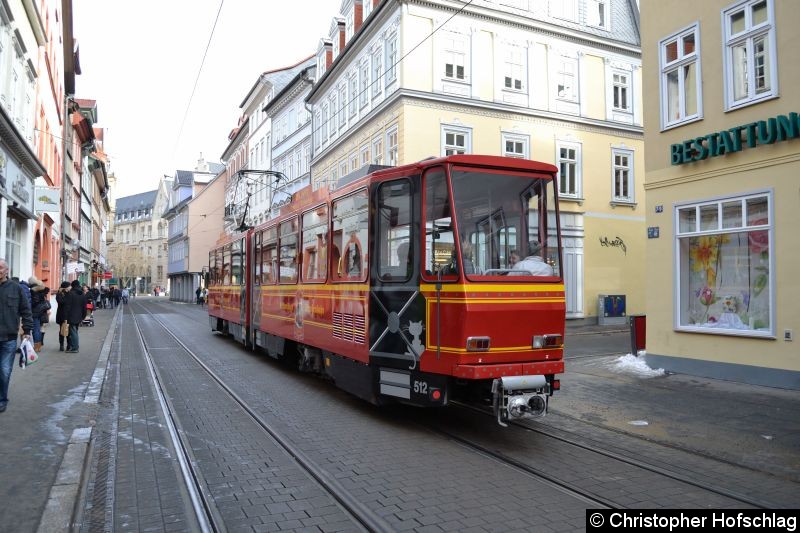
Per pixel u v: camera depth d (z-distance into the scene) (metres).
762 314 10.09
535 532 4.30
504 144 22.53
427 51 21.25
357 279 8.22
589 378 11.09
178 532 4.34
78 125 39.84
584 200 24.17
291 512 4.71
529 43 23.25
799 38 9.53
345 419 7.99
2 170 15.63
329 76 28.69
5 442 6.45
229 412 8.41
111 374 11.92
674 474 5.63
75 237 40.59
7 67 16.20
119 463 6.00
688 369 11.23
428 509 4.73
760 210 10.09
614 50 25.19
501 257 6.97
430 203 7.07
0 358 7.85
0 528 4.22
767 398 9.01
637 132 25.56
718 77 10.90
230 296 18.06
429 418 8.07
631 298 25.02
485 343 6.59
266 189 43.69
